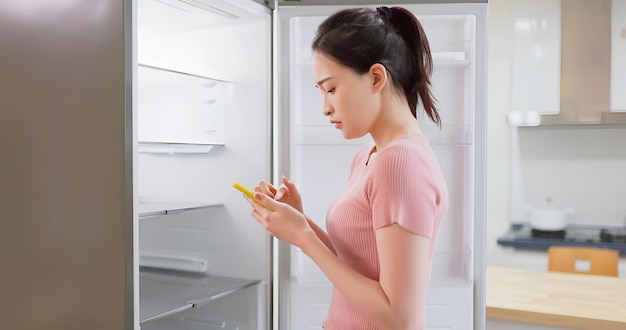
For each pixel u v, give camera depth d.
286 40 1.74
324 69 1.36
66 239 1.32
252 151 1.77
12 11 1.35
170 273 1.95
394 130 1.33
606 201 3.87
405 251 1.18
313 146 1.84
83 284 1.30
